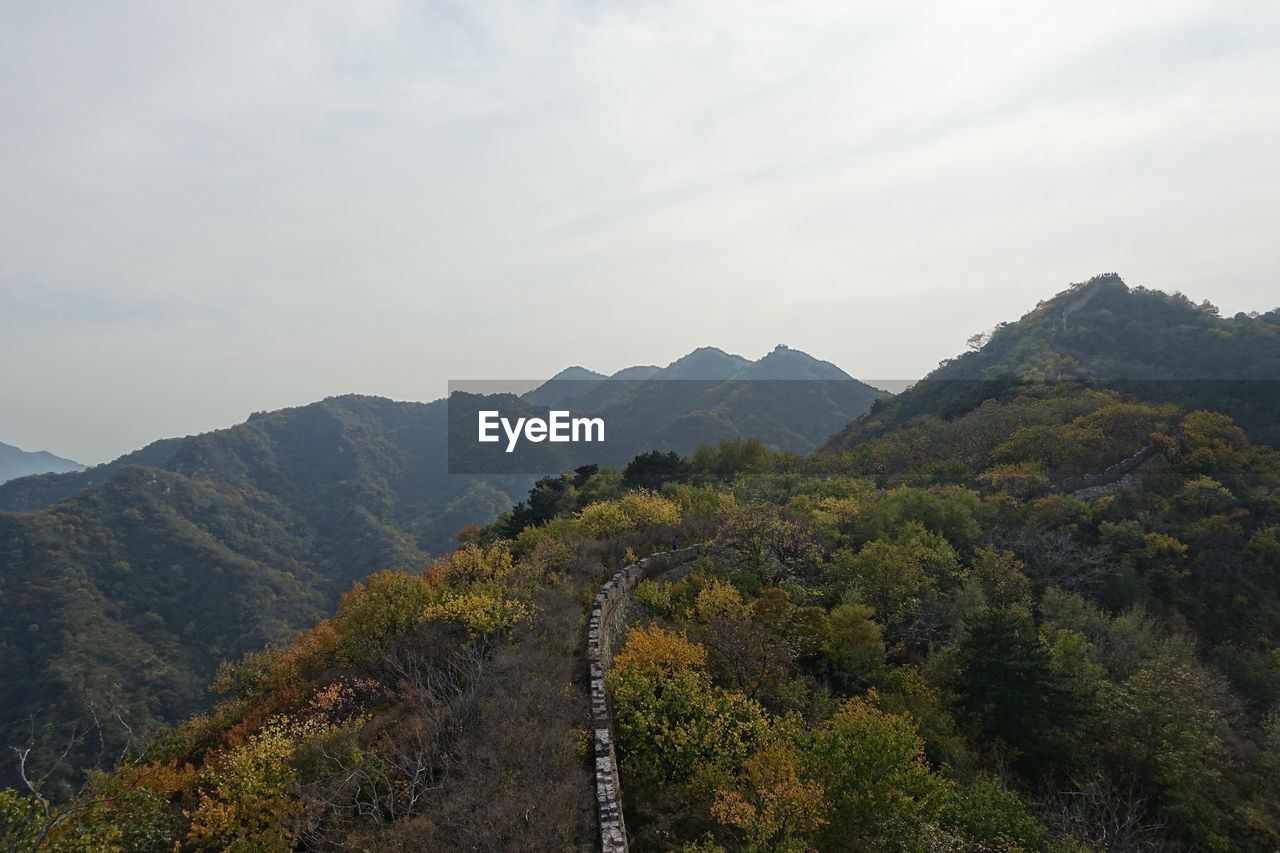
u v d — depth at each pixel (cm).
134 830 1436
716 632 2427
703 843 1559
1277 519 4419
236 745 1988
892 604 3156
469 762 1476
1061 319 11625
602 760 1543
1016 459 5691
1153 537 4150
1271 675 3269
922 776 1736
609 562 3186
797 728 1973
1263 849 2128
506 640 2138
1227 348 8781
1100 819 2039
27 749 1323
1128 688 2522
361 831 1377
